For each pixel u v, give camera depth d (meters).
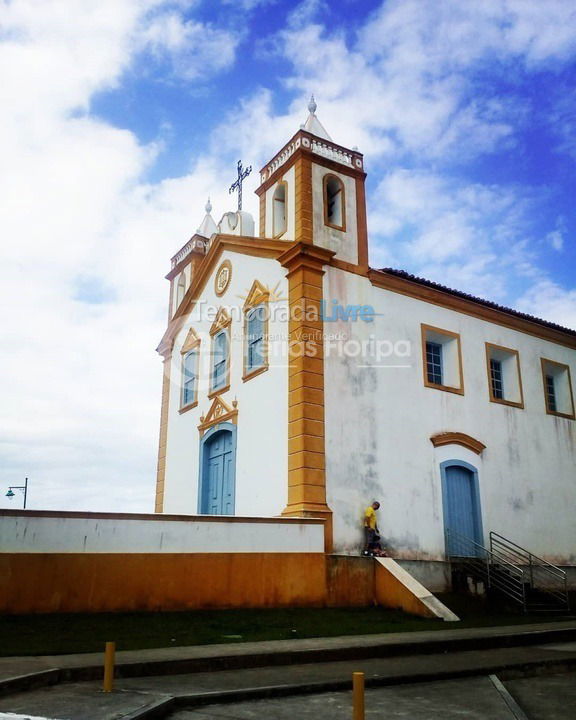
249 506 16.27
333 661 9.09
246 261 18.64
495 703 6.83
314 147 17.80
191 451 19.92
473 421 18.52
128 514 11.97
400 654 9.70
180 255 24.27
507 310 20.38
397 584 13.83
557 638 11.66
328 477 14.93
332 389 15.64
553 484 20.09
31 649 8.50
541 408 20.73
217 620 11.44
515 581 16.19
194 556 12.41
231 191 21.69
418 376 17.56
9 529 10.91
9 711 5.78
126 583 11.68
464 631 11.47
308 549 13.77
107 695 6.47
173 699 6.42
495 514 18.17
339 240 17.19
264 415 16.42
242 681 7.48
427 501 16.66
